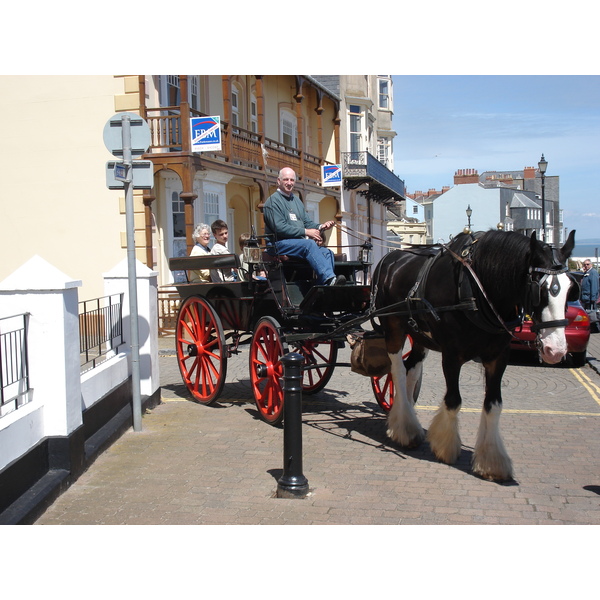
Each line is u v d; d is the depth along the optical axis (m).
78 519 4.40
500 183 69.31
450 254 5.41
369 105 30.17
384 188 31.12
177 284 8.20
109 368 6.40
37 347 4.89
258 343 6.99
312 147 26.22
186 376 8.17
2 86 14.70
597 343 15.21
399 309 6.03
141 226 14.39
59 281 4.80
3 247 14.98
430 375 10.38
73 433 5.04
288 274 7.23
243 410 7.52
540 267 4.53
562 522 4.36
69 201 14.65
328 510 4.57
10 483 4.29
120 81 14.20
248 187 20.28
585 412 7.68
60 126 14.55
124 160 6.53
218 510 4.57
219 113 18.42
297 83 21.28
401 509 4.59
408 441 6.01
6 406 4.73
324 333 6.78
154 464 5.54
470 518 4.43
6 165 14.88
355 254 30.28
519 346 11.18
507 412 7.65
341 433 6.59
